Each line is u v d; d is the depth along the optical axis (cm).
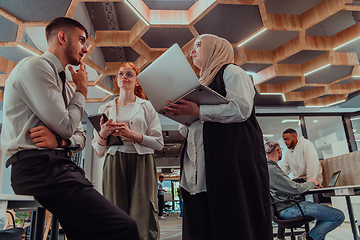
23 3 262
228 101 98
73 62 106
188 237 104
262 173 96
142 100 180
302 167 309
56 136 91
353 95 602
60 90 96
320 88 559
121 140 154
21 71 89
